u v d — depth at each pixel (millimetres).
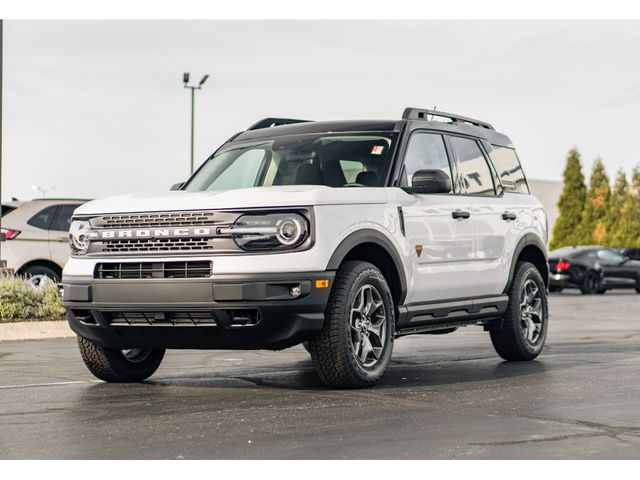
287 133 8250
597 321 14938
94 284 6824
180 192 7145
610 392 6793
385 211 7219
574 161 51906
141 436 5141
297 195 6637
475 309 8258
